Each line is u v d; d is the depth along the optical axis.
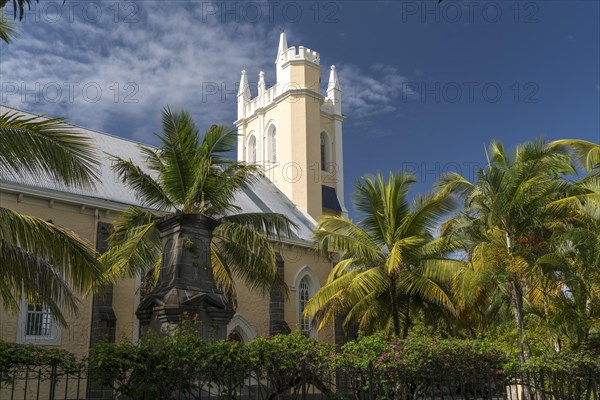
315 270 37.97
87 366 11.64
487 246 20.80
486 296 27.14
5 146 12.92
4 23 13.84
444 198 27.20
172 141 21.70
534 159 22.06
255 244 21.98
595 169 24.14
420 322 27.77
